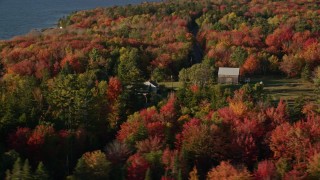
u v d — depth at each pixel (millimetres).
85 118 90188
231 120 87188
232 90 116125
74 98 93000
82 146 80750
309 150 74938
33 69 134000
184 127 85062
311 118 86375
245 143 78750
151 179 65625
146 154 73750
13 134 77750
